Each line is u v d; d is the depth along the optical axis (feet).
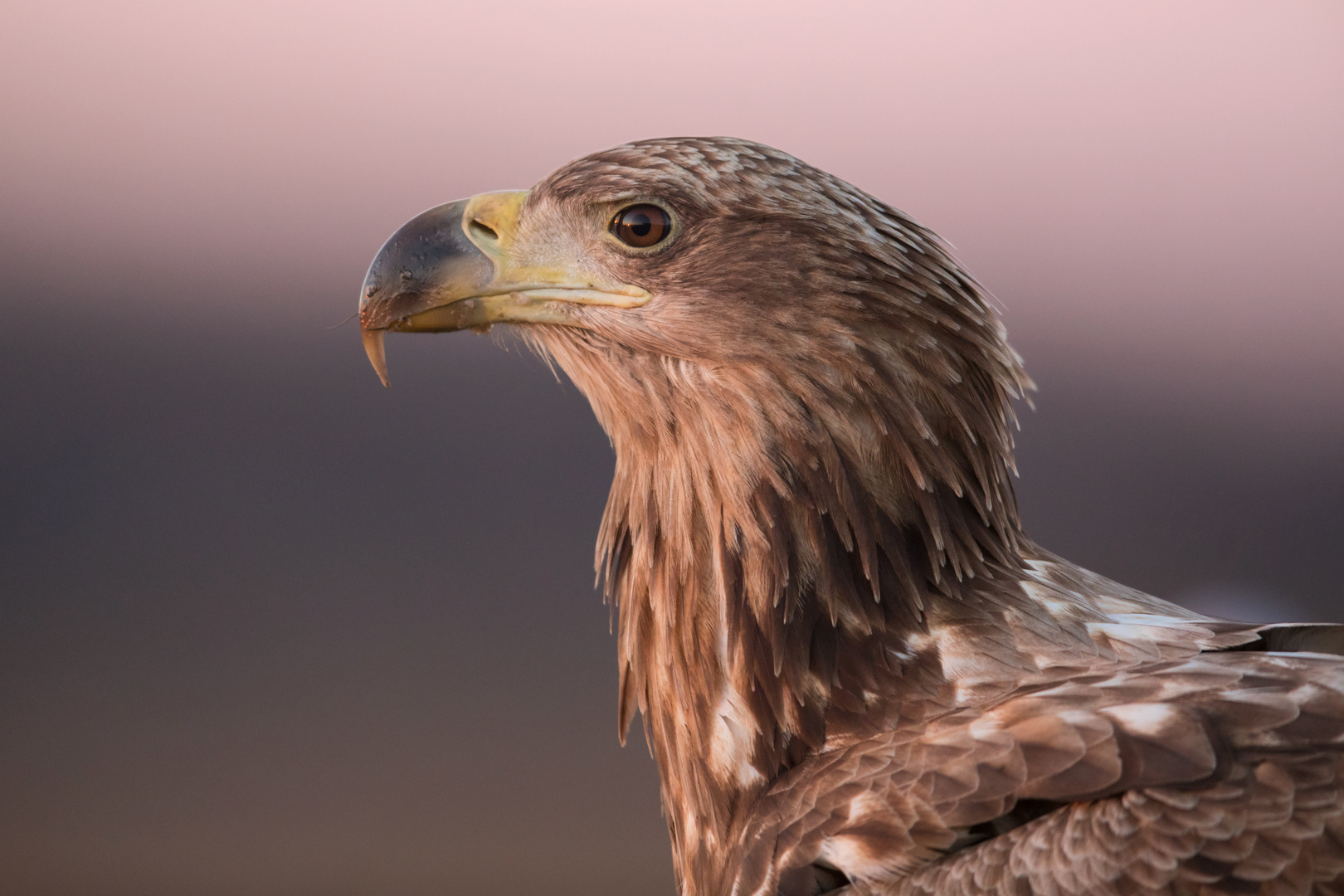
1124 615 17.92
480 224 18.04
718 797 17.92
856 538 17.87
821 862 17.75
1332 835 17.63
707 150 17.97
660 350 17.94
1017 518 18.02
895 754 17.79
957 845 17.72
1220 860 17.63
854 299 17.88
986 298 17.95
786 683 17.87
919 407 17.88
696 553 17.94
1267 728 17.69
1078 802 17.70
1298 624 17.93
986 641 17.85
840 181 17.93
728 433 17.92
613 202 17.97
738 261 17.92
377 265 18.06
